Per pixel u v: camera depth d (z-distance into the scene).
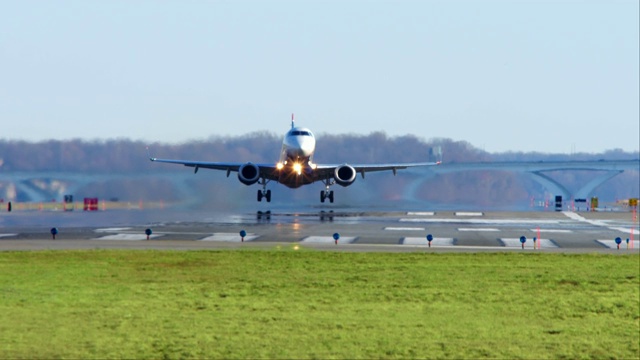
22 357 59.28
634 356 61.47
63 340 64.69
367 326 70.94
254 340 65.25
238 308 79.12
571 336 67.94
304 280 98.62
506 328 70.94
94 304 80.62
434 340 65.94
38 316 74.19
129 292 88.62
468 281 98.81
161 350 61.72
